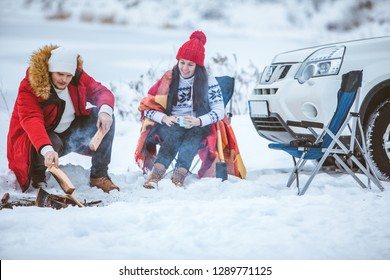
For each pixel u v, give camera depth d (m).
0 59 28.98
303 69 14.84
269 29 40.44
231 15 42.66
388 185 13.87
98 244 9.42
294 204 11.60
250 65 23.58
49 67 12.74
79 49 32.16
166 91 14.20
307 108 14.58
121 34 37.47
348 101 13.38
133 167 16.11
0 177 13.34
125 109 21.41
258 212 10.98
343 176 14.89
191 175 14.52
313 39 38.03
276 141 16.09
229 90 14.80
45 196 11.70
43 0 43.44
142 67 28.56
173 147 13.79
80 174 13.80
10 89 23.80
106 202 12.29
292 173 13.56
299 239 9.70
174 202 11.84
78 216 10.46
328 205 11.56
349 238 9.77
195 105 14.18
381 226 10.36
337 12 42.12
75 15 41.94
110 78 26.06
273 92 15.25
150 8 43.16
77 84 13.22
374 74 14.48
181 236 9.72
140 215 10.59
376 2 42.00
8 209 11.23
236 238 9.72
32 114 12.59
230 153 14.49
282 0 44.34
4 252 9.07
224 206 11.33
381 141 14.60
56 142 13.16
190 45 14.04
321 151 13.13
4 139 17.06
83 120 13.51
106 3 43.47
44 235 9.78
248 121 19.89
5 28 36.84
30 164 12.82
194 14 43.03
